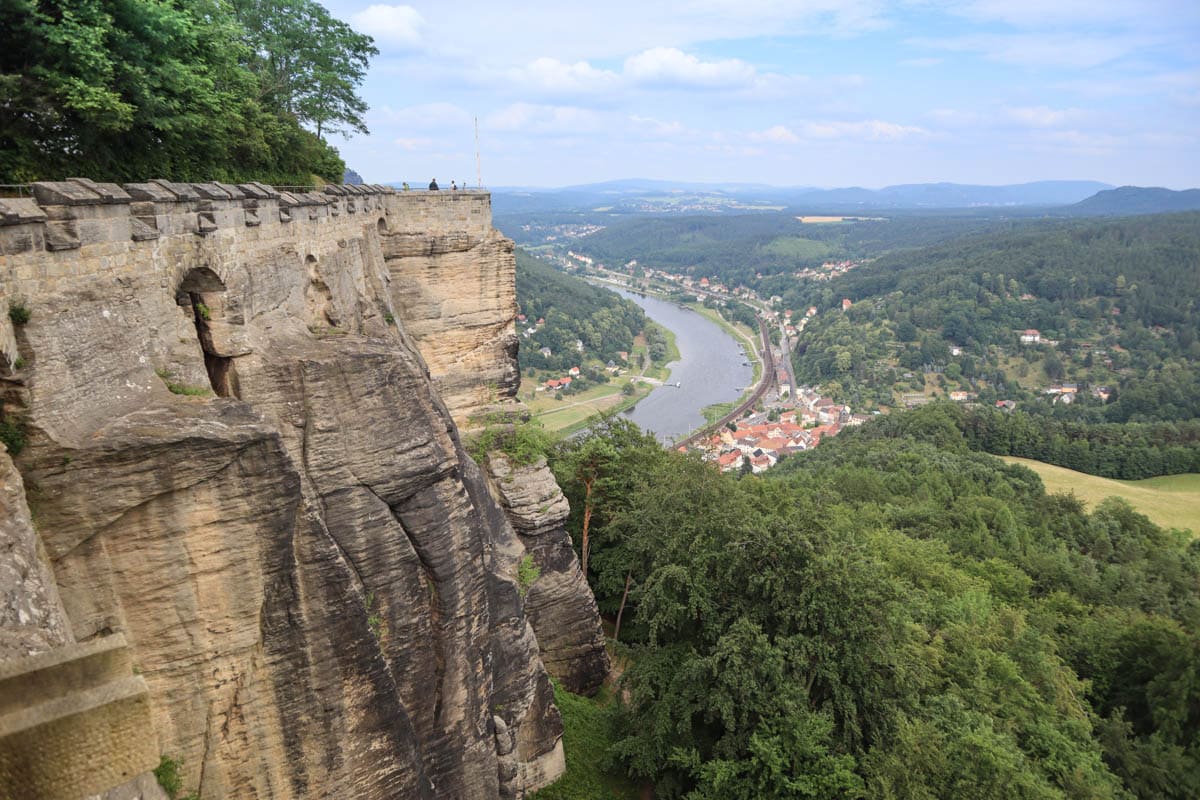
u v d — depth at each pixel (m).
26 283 13.91
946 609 53.00
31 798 8.87
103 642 9.66
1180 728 47.12
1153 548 93.94
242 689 17.80
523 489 40.91
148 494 15.48
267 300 23.70
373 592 22.34
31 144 20.47
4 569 12.58
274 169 35.75
